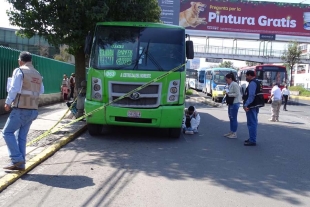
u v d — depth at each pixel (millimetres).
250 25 43906
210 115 18188
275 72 31062
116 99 9438
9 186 5875
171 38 10125
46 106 19203
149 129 12023
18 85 6059
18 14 11430
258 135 12406
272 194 6090
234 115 11336
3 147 8094
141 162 7754
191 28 43594
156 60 9789
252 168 7746
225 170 7465
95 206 5168
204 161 8148
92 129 10281
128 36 10078
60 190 5773
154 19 14602
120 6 11969
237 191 6148
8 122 6203
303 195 6109
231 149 9664
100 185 6098
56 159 7707
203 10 43531
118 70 9562
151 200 5516
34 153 7766
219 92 29000
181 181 6539
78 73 12938
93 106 9625
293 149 10086
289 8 44031
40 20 11492
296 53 45875
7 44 33781
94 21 11328
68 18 11500
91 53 10070
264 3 43781
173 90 9602
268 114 20406
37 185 5973
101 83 9570
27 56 6312
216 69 34562
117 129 11812
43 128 10734
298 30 44219
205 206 5383
